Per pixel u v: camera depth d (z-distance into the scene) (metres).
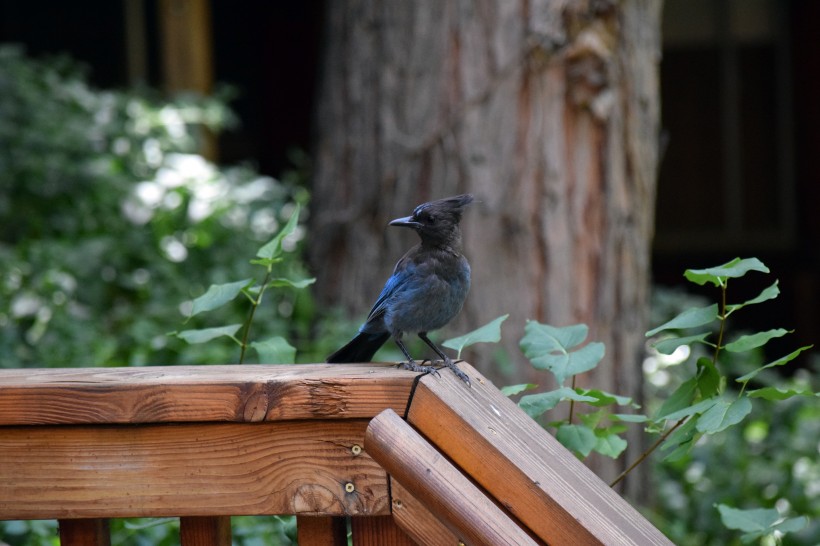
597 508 3.79
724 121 18.22
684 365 11.51
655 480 9.91
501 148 9.10
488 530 3.44
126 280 11.00
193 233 11.50
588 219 9.19
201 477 3.82
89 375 4.04
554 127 9.09
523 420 4.19
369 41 9.66
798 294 17.75
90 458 3.85
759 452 10.52
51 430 3.86
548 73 9.09
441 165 9.23
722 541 9.72
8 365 8.89
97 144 12.40
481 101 9.15
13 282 10.20
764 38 18.03
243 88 17.89
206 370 4.13
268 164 17.91
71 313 9.87
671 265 18.30
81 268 10.62
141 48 16.95
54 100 12.72
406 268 5.65
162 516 3.84
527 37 9.07
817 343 17.55
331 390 3.73
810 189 17.70
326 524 3.88
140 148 12.77
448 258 5.67
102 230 11.80
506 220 9.02
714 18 18.19
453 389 3.94
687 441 4.29
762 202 18.12
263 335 9.32
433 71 9.30
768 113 18.08
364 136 9.62
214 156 16.31
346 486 3.75
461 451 3.66
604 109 9.11
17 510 3.87
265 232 11.92
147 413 3.78
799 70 17.75
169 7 16.39
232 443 3.80
